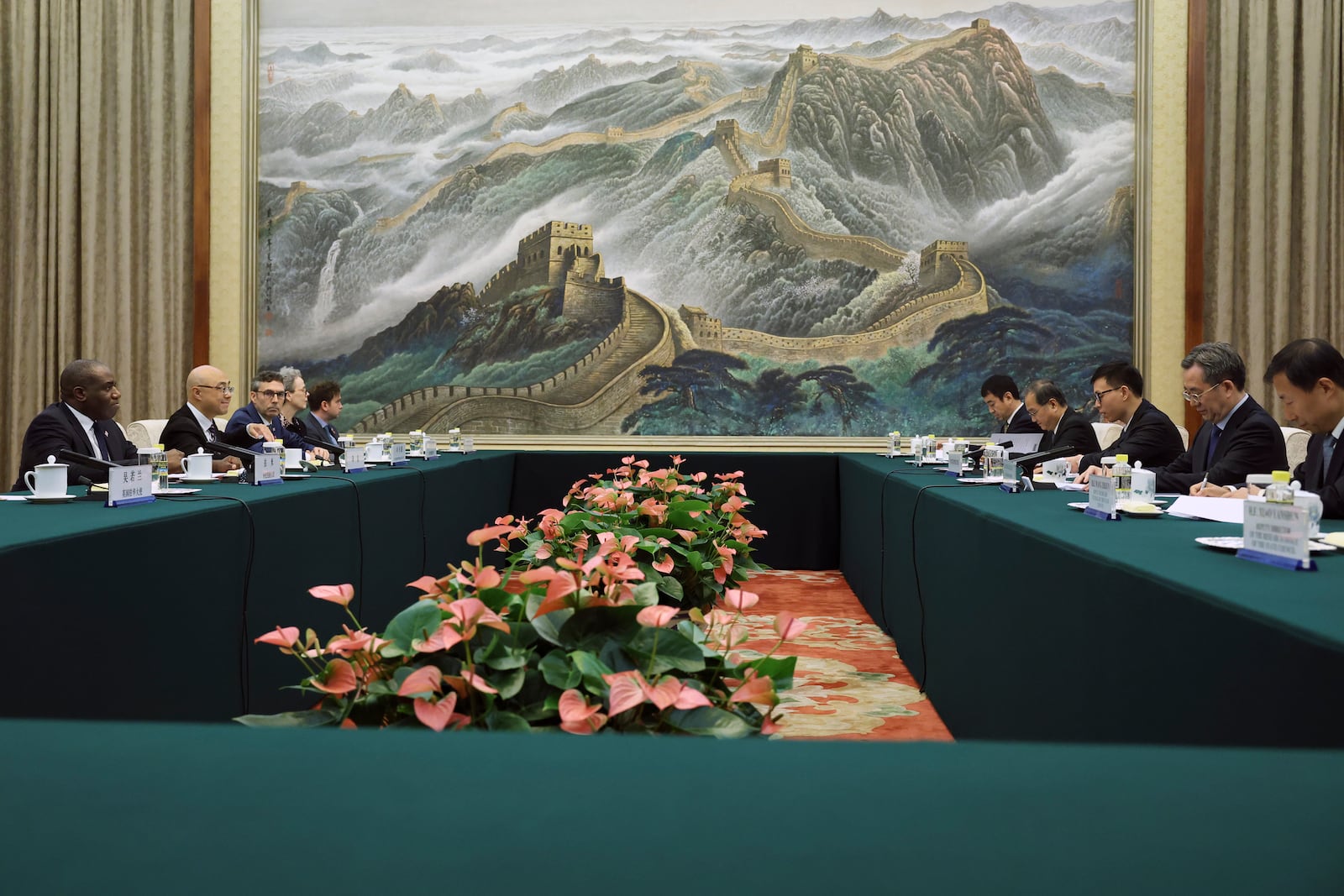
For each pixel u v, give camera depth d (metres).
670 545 2.38
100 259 6.55
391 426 6.72
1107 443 4.84
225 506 1.97
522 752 0.59
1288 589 1.05
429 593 1.15
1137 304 6.35
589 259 6.70
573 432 6.71
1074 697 1.42
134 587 1.60
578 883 0.42
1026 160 6.46
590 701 0.98
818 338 6.58
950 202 6.51
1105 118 6.41
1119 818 0.48
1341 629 0.82
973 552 2.13
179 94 6.59
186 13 6.57
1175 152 6.27
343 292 6.74
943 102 6.51
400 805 0.51
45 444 3.06
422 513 3.46
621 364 6.68
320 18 6.74
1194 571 1.18
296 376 5.02
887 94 6.54
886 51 6.54
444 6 6.74
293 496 2.31
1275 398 6.12
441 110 6.75
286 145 6.73
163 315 6.60
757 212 6.61
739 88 6.62
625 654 1.05
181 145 6.59
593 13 6.70
